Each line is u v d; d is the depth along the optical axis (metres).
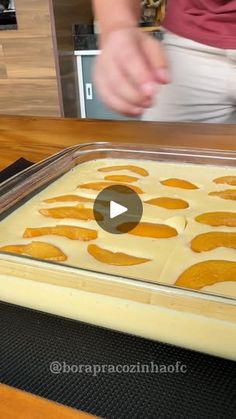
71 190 0.73
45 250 0.55
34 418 0.35
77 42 2.31
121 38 0.65
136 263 0.52
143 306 0.44
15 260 0.50
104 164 0.83
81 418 0.35
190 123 0.98
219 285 0.47
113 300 0.46
